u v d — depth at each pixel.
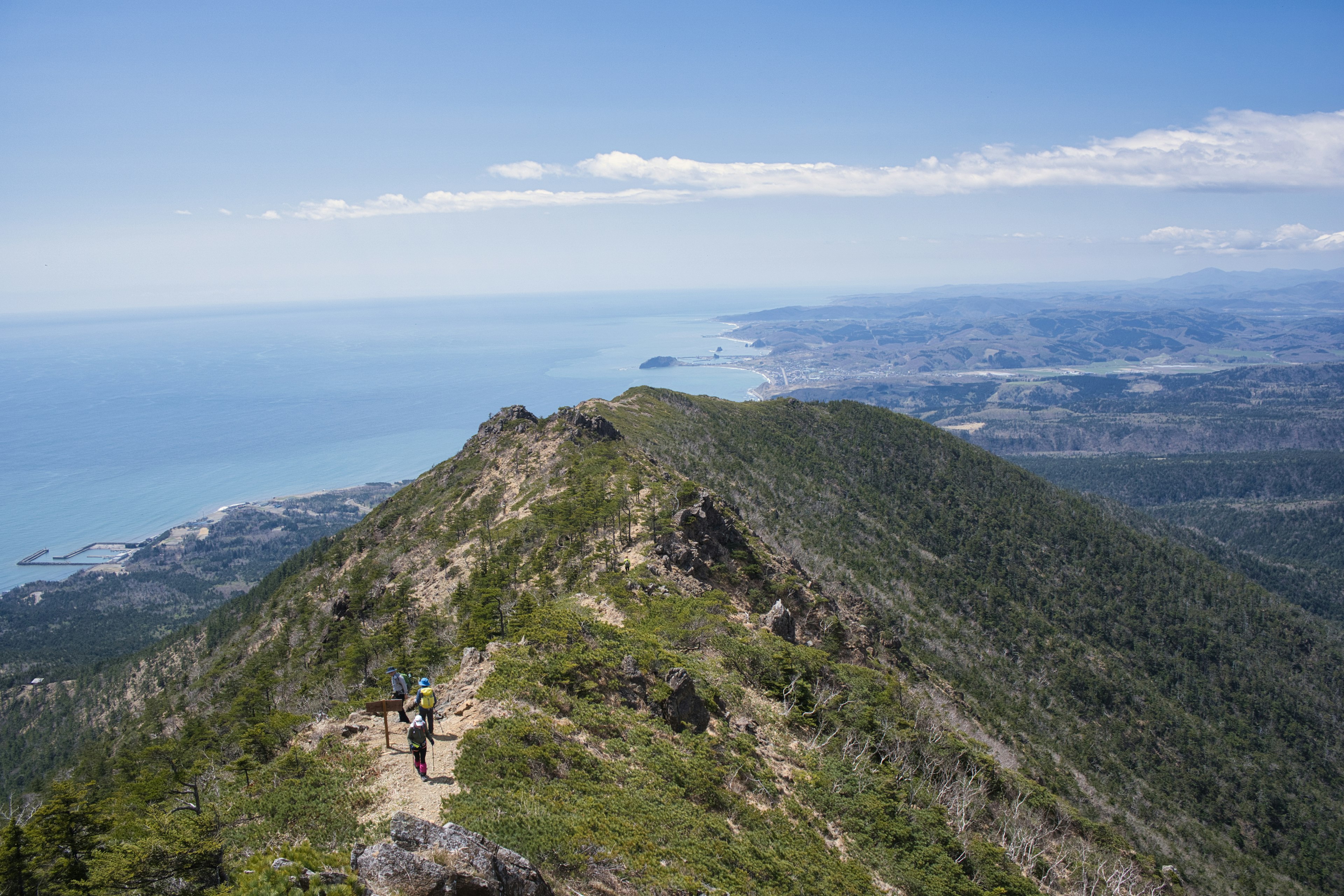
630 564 78.00
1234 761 155.25
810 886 34.28
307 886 20.19
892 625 157.62
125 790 46.12
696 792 38.22
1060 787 115.06
